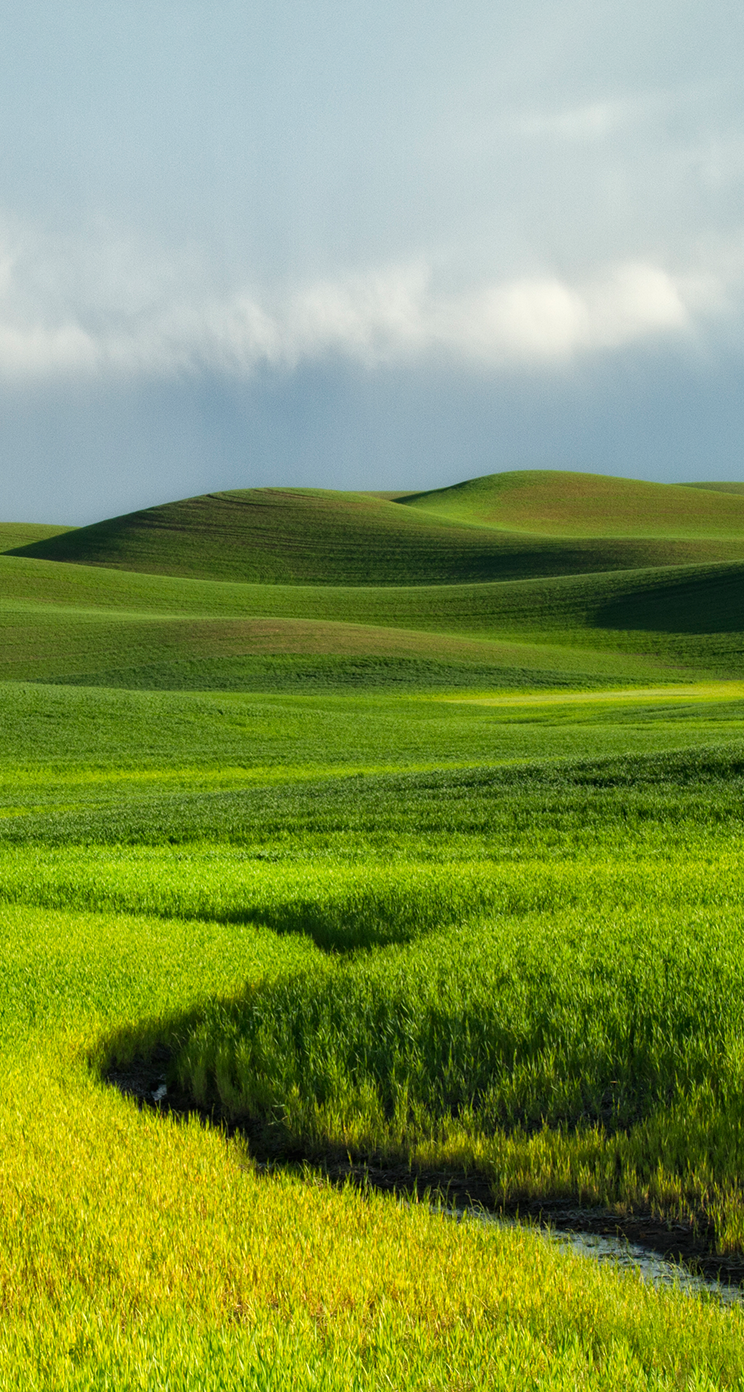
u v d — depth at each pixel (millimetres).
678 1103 6082
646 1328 3814
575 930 9680
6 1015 8047
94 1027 7789
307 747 47125
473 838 17953
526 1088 6574
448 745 46062
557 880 12539
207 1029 7793
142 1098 7016
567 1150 5762
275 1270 4125
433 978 8289
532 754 41375
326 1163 6043
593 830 17641
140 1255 4215
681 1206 5242
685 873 12695
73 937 11180
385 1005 7875
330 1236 4492
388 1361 3383
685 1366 3574
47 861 18422
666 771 23484
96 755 45031
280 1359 3326
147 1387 3160
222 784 37656
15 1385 3203
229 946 10625
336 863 16172
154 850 19781
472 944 9461
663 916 10078
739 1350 3672
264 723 53094
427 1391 3223
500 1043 7125
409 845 17906
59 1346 3447
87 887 14664
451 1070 6852
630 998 7598
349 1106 6512
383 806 22859
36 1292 3900
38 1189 4895
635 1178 5441
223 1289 3951
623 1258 4801
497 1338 3629
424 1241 4523
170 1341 3463
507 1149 5820
